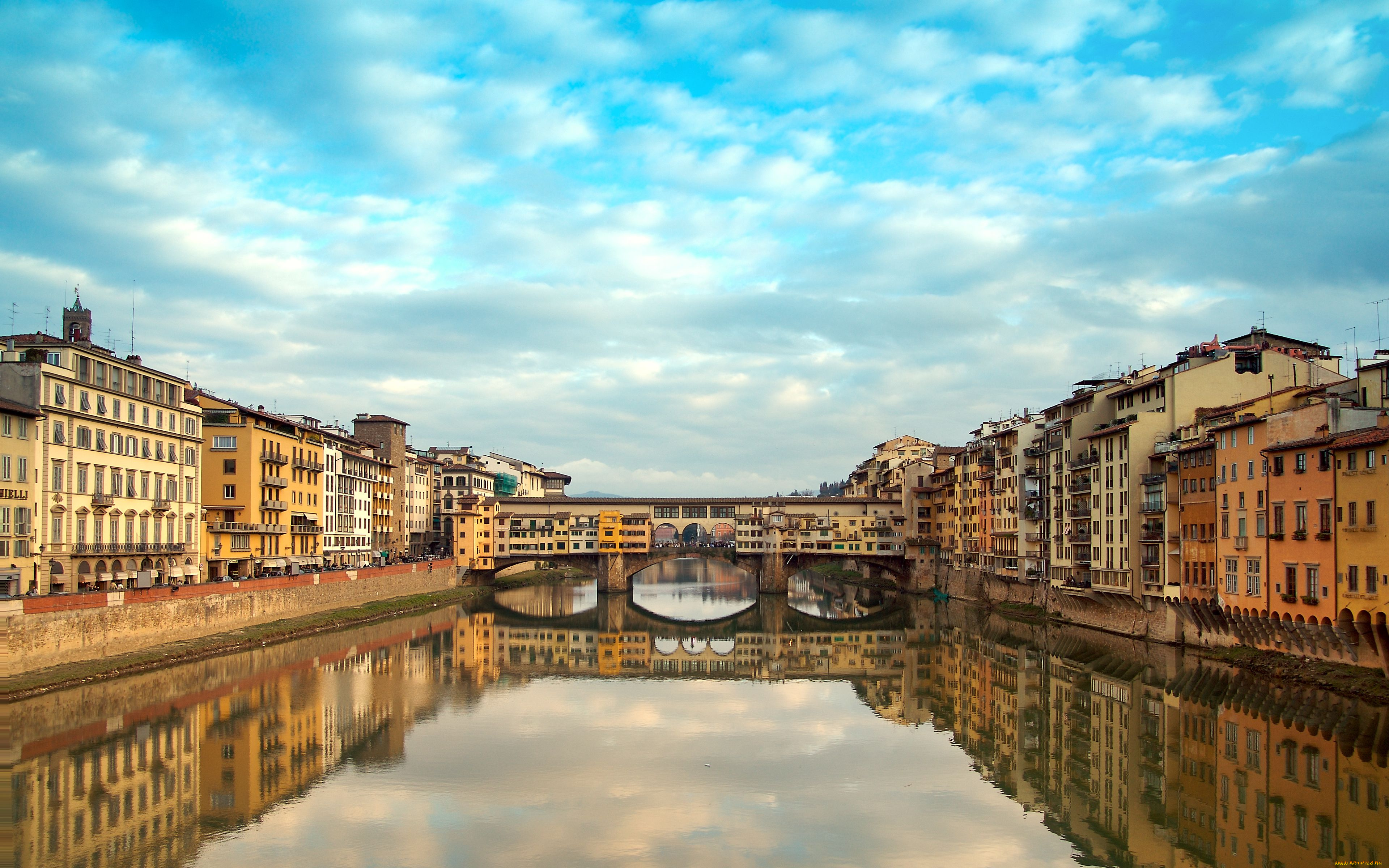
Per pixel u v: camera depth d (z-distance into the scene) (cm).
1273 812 4231
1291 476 6544
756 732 6031
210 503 10644
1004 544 13150
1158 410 9269
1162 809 4400
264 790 4662
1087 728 5975
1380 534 5603
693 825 4262
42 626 6353
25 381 7288
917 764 5266
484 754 5381
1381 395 6838
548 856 3866
